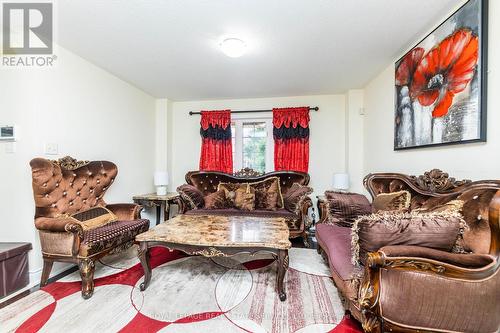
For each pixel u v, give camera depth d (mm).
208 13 1826
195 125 4328
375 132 3141
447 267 1096
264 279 2158
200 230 2143
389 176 2223
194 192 3369
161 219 4141
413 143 2201
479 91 1477
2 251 1901
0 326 1517
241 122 4199
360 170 3598
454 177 1729
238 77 3176
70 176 2340
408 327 1149
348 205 2369
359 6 1741
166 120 4176
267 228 2215
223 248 1857
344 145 3867
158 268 2379
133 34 2137
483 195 1313
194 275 2230
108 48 2408
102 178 2693
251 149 4184
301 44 2297
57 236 1922
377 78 3088
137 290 1957
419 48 2111
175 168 4379
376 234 1201
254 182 3730
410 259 1095
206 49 2412
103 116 2973
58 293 1910
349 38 2188
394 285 1137
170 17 1882
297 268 2383
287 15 1850
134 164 3598
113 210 2656
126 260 2568
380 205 2023
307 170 3844
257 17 1877
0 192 2186
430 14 1820
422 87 2059
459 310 1112
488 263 1101
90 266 1889
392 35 2127
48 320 1570
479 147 1525
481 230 1239
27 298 1839
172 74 3090
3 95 2170
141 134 3771
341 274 1473
